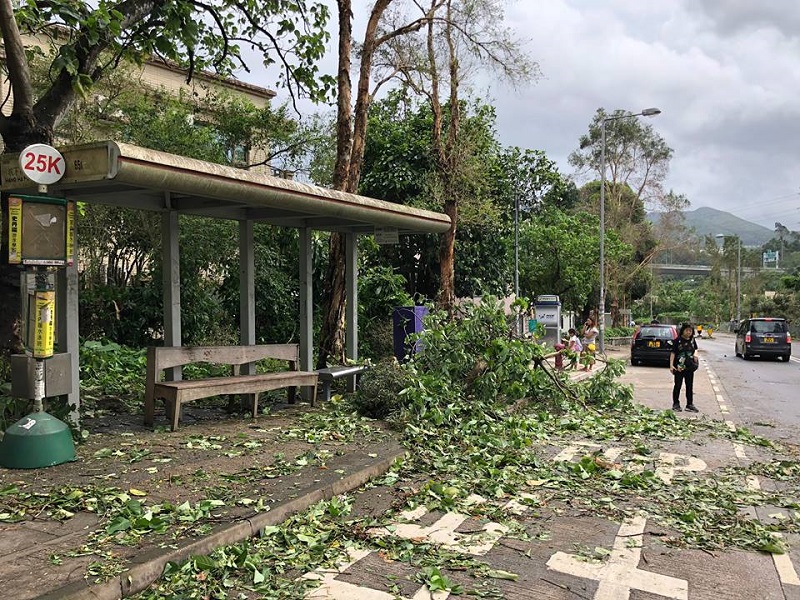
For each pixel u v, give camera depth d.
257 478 5.36
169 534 4.03
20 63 6.74
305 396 9.63
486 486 5.86
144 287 13.28
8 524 4.14
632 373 19.89
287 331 14.80
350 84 11.44
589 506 5.50
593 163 45.53
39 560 3.60
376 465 5.99
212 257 13.65
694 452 7.78
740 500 5.85
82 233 12.76
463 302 10.87
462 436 7.71
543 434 8.35
